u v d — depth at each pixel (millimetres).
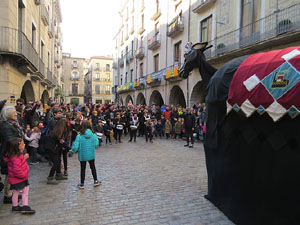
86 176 5391
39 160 6816
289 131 2445
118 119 10625
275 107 2535
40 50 15586
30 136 6445
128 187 4648
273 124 2617
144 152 8336
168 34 17547
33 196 4164
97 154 7930
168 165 6426
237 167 3199
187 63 4637
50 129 5523
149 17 22391
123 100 31016
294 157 2383
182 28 16188
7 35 8914
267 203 2686
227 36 11719
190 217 3402
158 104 22344
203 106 11594
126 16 30250
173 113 12602
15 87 10086
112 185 4762
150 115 12961
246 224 2986
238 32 10938
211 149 3904
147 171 5809
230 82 3328
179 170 5914
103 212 3545
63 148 5008
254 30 10250
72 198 4082
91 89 52781
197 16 14570
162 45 19594
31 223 3213
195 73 14664
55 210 3609
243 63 3215
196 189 4555
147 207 3727
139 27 25188
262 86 2732
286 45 8445
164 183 4902
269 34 9055
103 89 53094
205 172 5746
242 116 3029
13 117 3600
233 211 3262
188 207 3738
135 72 26562
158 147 9430
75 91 55250
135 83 25047
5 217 3373
